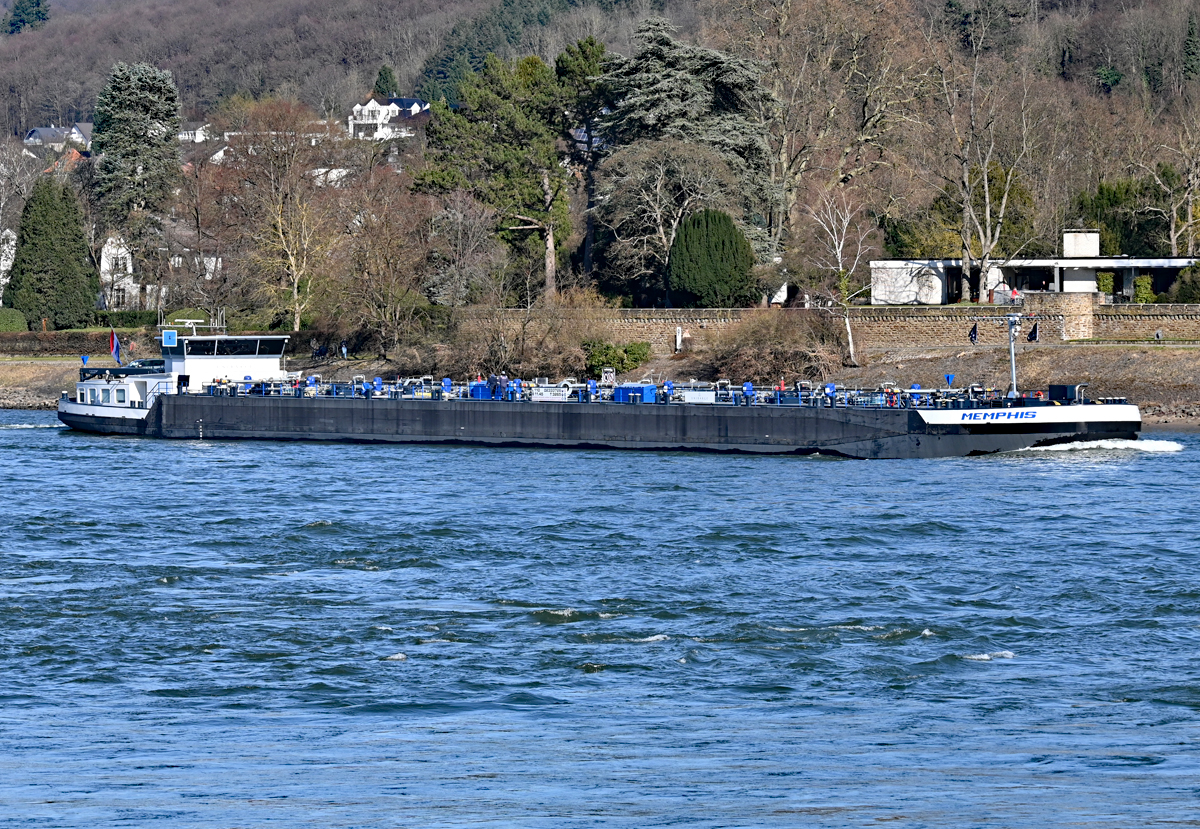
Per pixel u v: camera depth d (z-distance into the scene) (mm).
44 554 165000
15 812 79875
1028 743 95562
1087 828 73625
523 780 86500
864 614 133250
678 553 162625
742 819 76688
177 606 138500
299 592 144625
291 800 82062
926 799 80688
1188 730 98688
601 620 132500
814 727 100375
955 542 168250
